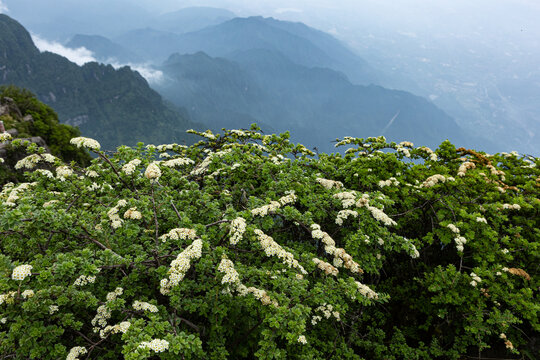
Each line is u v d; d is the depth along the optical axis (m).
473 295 5.03
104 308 3.41
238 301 3.73
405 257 6.88
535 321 4.87
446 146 8.12
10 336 2.91
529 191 6.74
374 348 5.34
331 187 6.18
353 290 4.09
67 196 5.03
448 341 5.66
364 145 8.61
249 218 4.45
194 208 4.93
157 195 5.04
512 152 8.70
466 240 5.40
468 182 6.51
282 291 3.76
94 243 4.02
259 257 4.76
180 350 2.90
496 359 5.43
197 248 3.43
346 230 5.58
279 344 4.26
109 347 3.64
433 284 5.19
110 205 5.01
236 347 3.97
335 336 4.99
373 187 6.91
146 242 4.20
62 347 3.03
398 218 6.33
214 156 6.70
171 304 3.33
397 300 6.36
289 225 6.02
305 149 7.97
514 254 5.73
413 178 6.98
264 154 8.74
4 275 3.10
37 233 3.62
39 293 2.96
